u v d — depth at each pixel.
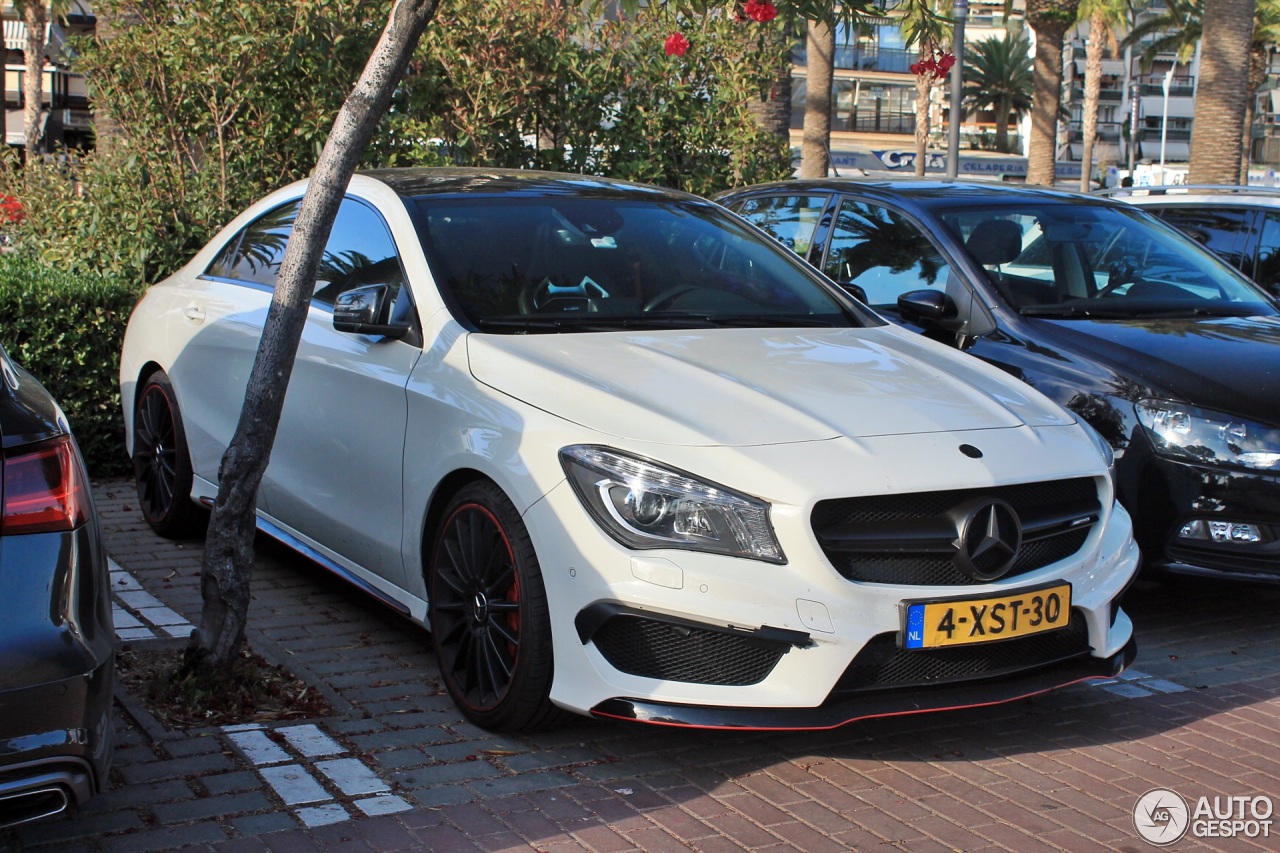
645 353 4.11
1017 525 3.68
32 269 7.33
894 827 3.44
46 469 2.70
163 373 5.93
